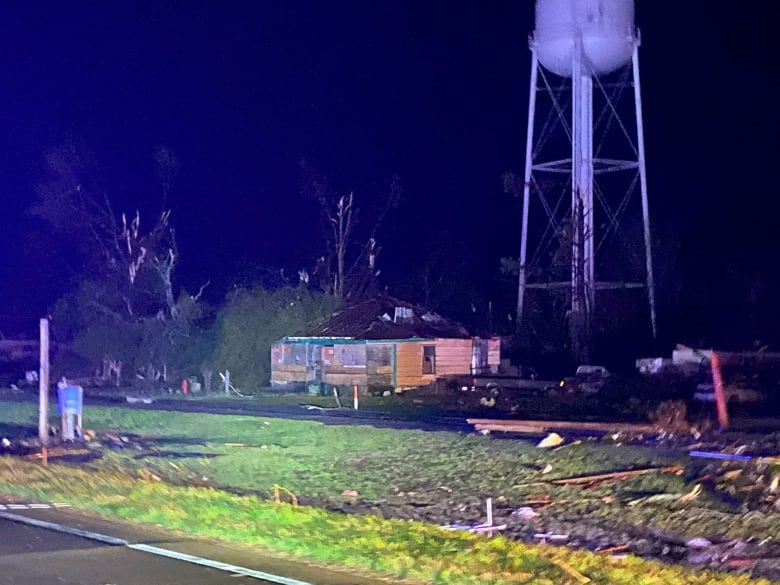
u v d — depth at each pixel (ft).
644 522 61.52
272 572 38.68
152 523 49.11
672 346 189.06
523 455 88.94
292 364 170.81
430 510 64.69
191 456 90.38
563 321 188.65
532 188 189.98
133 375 197.36
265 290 191.11
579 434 101.50
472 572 39.83
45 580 36.86
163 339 192.13
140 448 95.66
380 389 159.94
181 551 42.37
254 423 116.06
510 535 56.75
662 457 85.51
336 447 96.58
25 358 240.53
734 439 96.32
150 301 212.84
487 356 177.37
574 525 60.29
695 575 44.06
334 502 67.67
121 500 56.03
